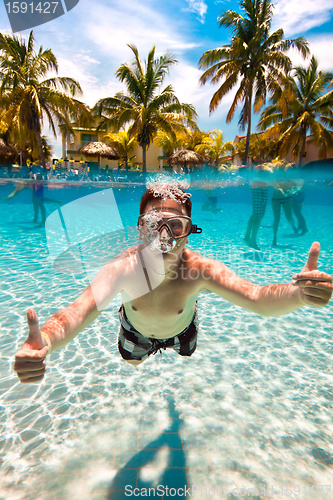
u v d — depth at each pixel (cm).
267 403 195
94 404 194
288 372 227
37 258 507
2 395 200
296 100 2366
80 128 3150
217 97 2258
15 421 179
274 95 2148
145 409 189
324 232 761
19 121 1912
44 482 143
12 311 316
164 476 146
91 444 164
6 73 1841
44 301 341
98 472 149
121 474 148
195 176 980
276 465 153
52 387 209
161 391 205
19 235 676
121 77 2259
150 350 157
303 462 155
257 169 601
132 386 210
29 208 1082
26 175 1397
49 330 90
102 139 3291
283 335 281
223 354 251
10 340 263
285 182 589
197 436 170
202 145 3328
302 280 84
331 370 229
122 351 162
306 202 1133
